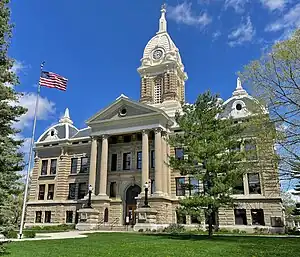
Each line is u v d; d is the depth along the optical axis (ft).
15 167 46.50
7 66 48.62
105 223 150.20
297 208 173.68
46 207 180.45
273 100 75.72
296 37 72.95
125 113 163.43
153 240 80.28
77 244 69.92
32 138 111.14
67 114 208.85
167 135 156.56
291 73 73.46
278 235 109.29
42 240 81.25
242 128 89.25
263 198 134.10
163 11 235.40
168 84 200.85
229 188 89.20
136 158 164.66
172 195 151.43
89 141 183.01
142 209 133.59
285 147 75.00
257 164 85.15
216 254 51.90
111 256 49.70
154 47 217.15
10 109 48.16
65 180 182.70
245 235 105.81
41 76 119.55
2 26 48.47
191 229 136.26
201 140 92.17
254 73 78.23
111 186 165.17
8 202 44.45
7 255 49.75
